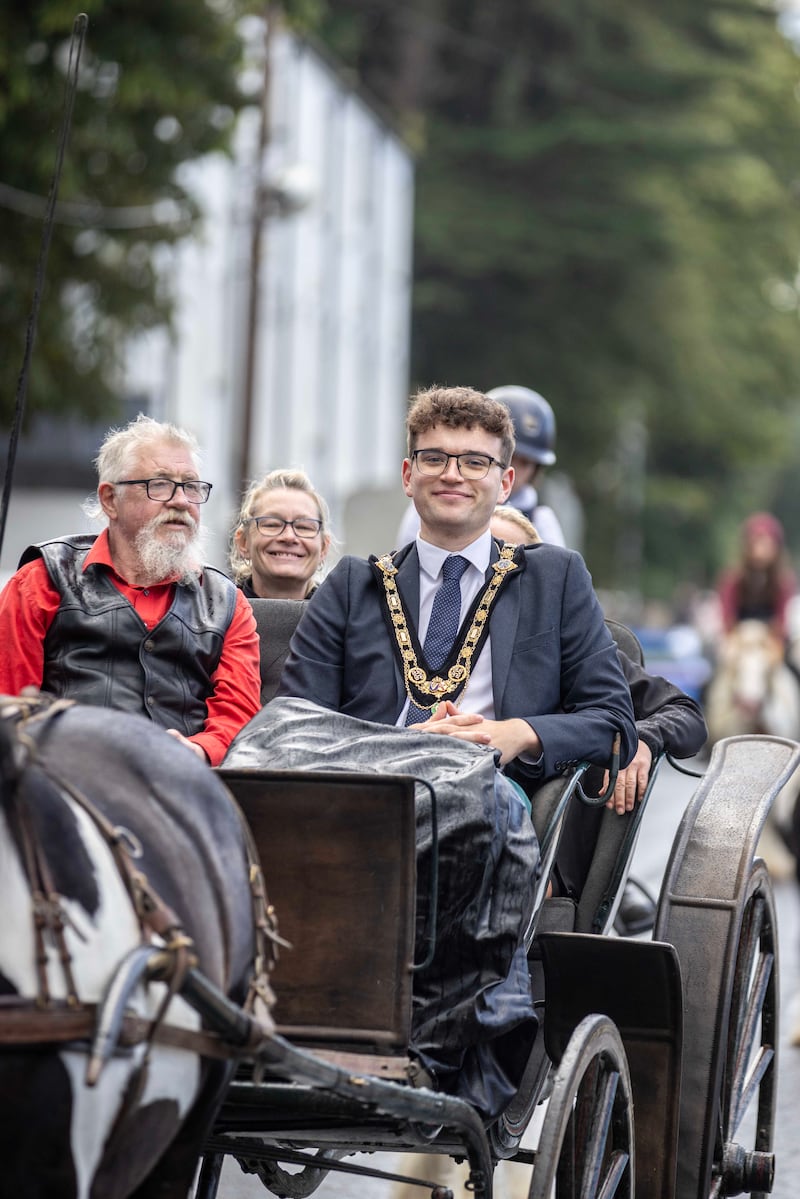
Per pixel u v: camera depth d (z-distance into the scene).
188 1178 8.00
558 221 91.19
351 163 82.75
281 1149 9.85
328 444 81.19
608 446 96.00
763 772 12.40
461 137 93.25
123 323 39.25
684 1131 10.98
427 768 9.55
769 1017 12.92
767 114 98.19
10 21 32.16
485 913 9.56
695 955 11.25
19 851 6.79
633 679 13.03
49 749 7.89
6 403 36.75
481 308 94.25
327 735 9.81
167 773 8.11
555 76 93.81
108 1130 7.11
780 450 101.19
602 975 10.32
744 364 97.25
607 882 12.06
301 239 74.50
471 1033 9.38
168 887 7.63
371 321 87.25
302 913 8.89
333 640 11.35
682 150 92.00
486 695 11.20
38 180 34.06
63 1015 6.70
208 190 63.78
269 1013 8.68
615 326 92.81
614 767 11.12
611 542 111.94
